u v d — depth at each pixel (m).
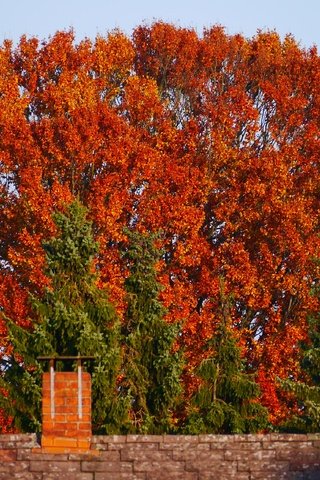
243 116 74.69
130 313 47.06
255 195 72.69
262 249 71.38
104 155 70.44
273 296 72.44
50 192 68.19
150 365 46.62
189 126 74.00
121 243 69.94
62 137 70.25
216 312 65.81
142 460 22.38
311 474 22.44
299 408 58.00
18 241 70.19
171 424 46.69
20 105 72.56
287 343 66.94
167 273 70.38
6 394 44.12
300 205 73.06
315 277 71.31
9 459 22.22
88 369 43.53
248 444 22.55
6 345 60.44
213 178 74.25
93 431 43.34
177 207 69.94
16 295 65.12
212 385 43.00
